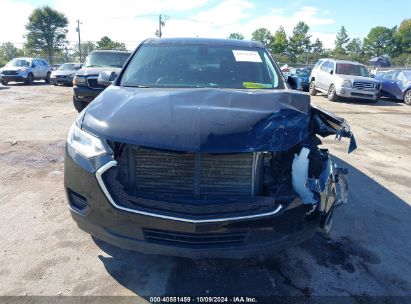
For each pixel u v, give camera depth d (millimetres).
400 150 7531
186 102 2873
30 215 3842
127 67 3961
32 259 3080
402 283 2990
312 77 18531
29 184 4676
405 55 84438
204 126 2512
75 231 3547
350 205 4484
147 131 2496
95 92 8945
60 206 4070
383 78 17359
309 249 3414
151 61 3996
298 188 2621
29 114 10125
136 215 2420
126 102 2906
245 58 4094
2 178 4848
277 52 83812
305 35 84250
